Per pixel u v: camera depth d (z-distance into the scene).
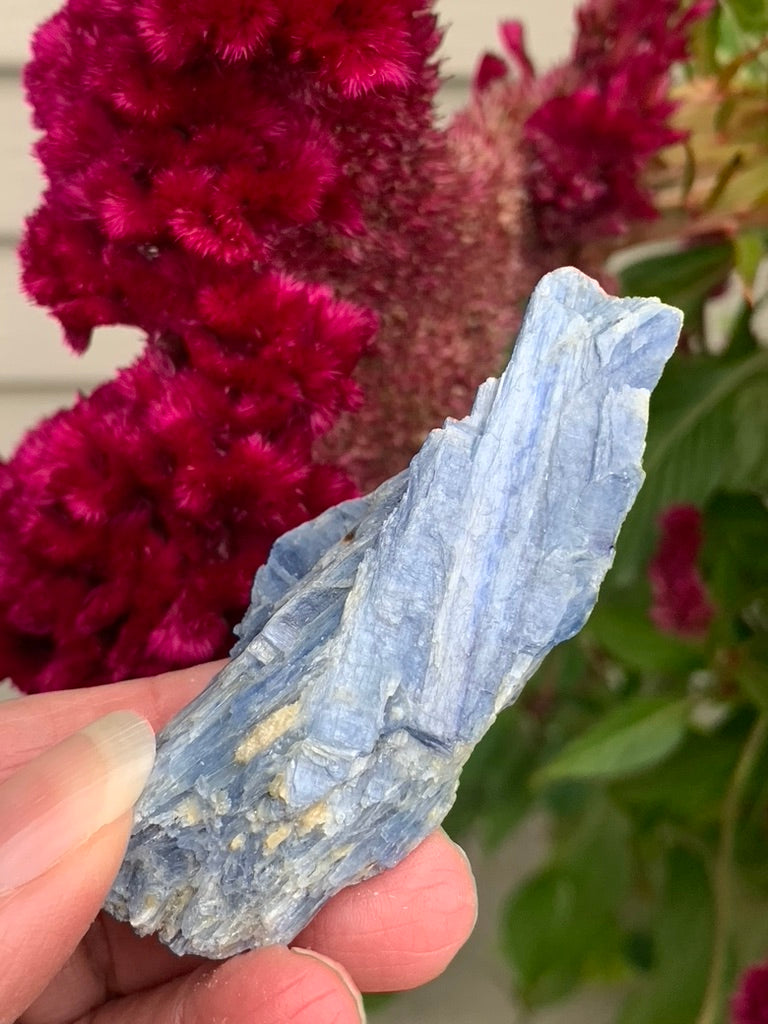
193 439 0.08
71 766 0.08
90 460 0.09
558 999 0.17
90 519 0.09
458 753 0.08
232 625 0.10
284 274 0.09
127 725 0.08
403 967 0.11
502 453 0.08
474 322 0.10
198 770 0.08
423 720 0.08
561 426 0.08
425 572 0.08
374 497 0.09
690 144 0.12
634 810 0.16
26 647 0.10
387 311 0.10
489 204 0.10
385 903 0.11
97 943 0.12
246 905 0.08
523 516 0.08
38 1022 0.12
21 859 0.08
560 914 0.17
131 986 0.12
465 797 0.18
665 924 0.16
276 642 0.08
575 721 0.17
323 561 0.09
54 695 0.11
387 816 0.08
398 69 0.08
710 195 0.12
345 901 0.11
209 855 0.08
